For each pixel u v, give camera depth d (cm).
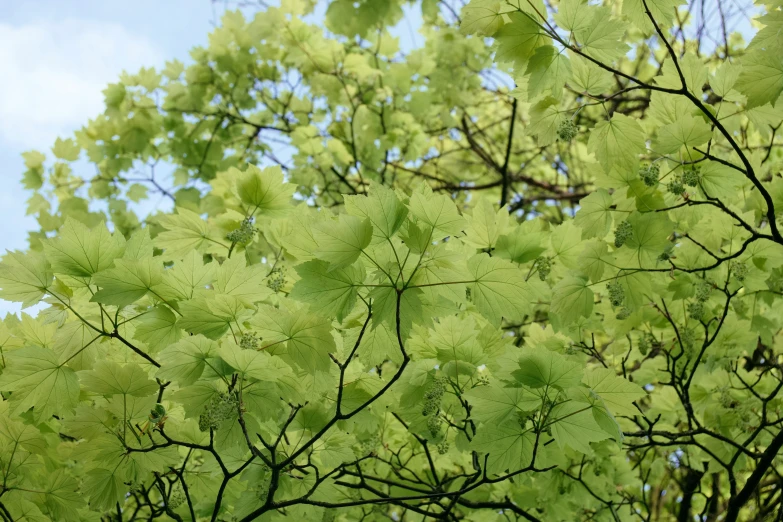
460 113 761
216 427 235
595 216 326
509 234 308
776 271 356
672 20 260
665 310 355
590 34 262
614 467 418
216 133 711
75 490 299
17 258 248
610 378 248
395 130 654
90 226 638
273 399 248
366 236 211
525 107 757
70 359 256
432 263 225
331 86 625
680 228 350
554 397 251
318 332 237
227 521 345
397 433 393
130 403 245
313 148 627
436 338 275
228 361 228
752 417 388
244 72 686
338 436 306
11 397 254
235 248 312
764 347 481
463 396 269
